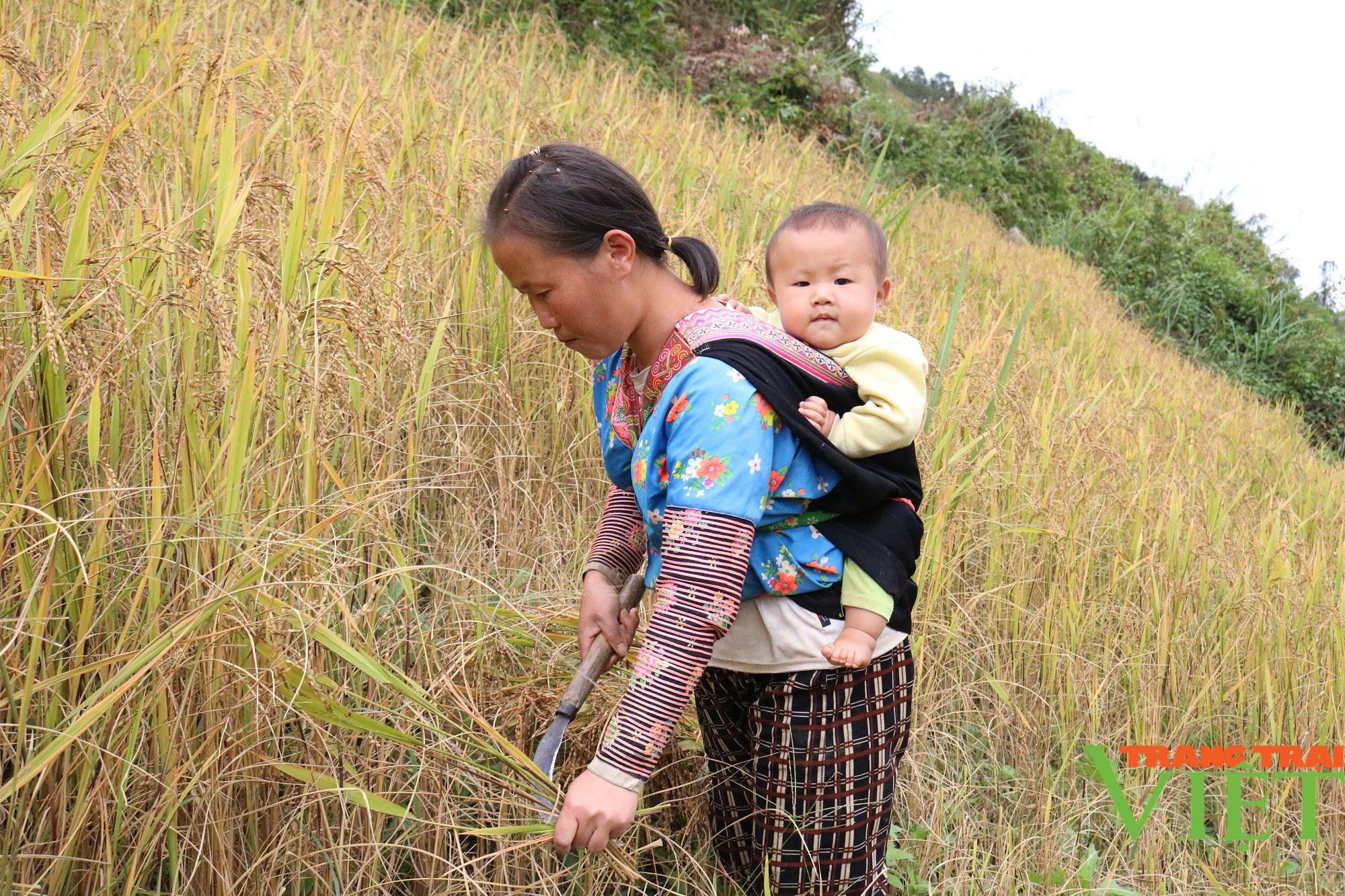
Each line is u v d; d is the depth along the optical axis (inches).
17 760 62.1
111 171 83.4
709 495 64.0
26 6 141.4
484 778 79.9
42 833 66.3
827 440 68.3
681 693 64.0
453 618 93.7
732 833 86.5
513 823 82.7
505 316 120.0
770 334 69.4
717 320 69.0
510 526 111.3
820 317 72.7
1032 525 136.7
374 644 81.7
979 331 192.4
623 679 91.9
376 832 79.1
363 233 105.2
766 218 201.3
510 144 166.2
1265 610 142.2
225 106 126.8
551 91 241.1
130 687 61.7
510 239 65.5
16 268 69.8
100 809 67.0
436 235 122.6
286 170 119.6
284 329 77.5
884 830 79.2
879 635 73.8
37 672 67.4
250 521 74.8
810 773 75.1
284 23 207.3
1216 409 298.2
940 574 123.0
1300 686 141.7
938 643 121.3
